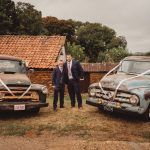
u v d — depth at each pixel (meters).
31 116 11.27
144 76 11.16
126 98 10.30
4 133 9.08
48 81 23.44
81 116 11.16
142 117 10.37
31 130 9.43
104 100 10.85
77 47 58.16
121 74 11.53
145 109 10.18
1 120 10.64
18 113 11.77
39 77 23.50
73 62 12.34
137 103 10.08
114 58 59.31
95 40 75.94
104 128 9.71
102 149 7.58
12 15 41.12
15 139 8.59
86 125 10.00
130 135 9.03
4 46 26.94
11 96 10.65
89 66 29.06
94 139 8.61
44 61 24.16
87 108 12.58
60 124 10.09
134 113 10.12
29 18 43.94
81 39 76.25
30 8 44.47
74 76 12.36
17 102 10.72
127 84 10.37
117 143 7.96
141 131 9.44
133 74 11.38
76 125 9.99
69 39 67.56
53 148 7.80
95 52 76.75
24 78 11.26
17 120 10.65
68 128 9.64
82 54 58.09
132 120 10.71
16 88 10.71
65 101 15.86
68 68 12.36
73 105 12.84
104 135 8.99
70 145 7.93
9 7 40.59
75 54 57.09
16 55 25.52
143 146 7.84
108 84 10.80
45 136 8.88
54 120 10.61
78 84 12.45
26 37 27.78
